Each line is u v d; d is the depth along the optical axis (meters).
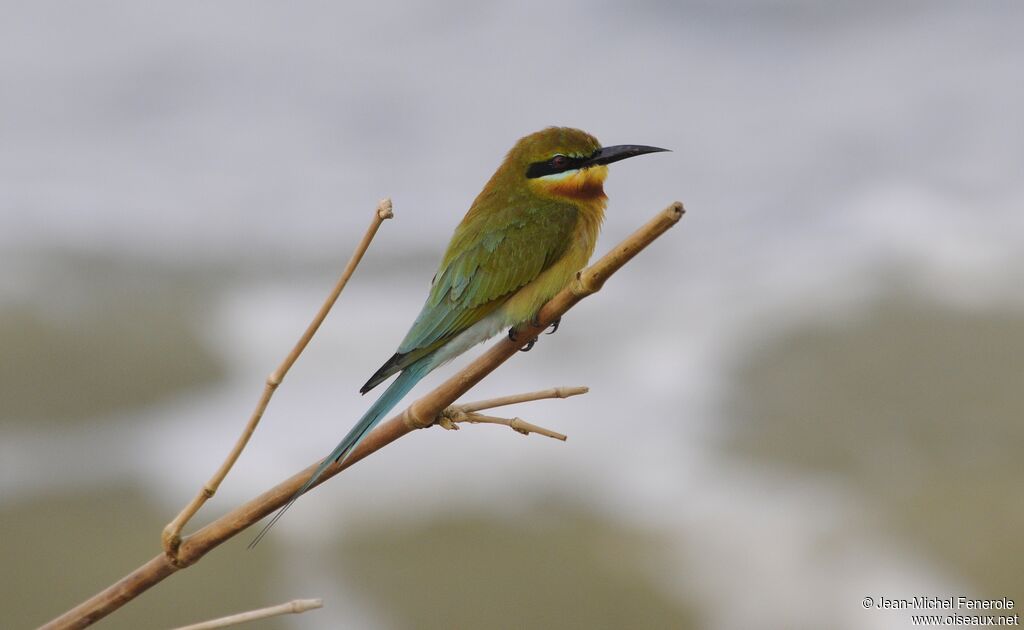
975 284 17.25
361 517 12.78
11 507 12.91
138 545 12.48
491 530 12.55
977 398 14.86
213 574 11.96
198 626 4.73
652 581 12.00
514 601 11.68
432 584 11.88
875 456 14.00
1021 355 15.68
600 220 7.83
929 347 16.00
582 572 12.09
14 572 12.01
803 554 12.42
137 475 13.70
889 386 15.18
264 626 11.43
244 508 4.99
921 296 16.98
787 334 16.42
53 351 15.87
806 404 14.85
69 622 4.99
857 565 12.22
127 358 15.92
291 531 12.51
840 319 16.52
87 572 12.07
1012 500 12.99
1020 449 14.01
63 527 12.63
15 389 15.11
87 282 17.62
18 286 17.12
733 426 14.63
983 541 12.53
